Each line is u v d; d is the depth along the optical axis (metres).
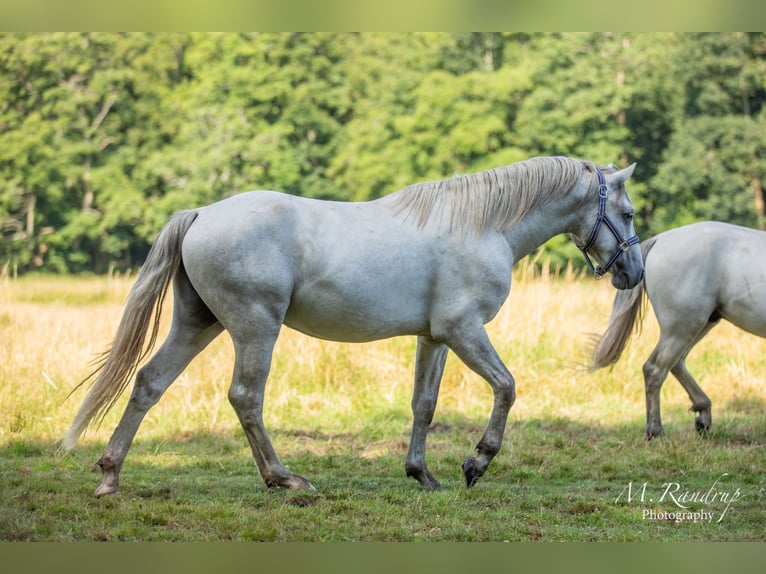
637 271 8.79
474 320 8.09
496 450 8.24
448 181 8.33
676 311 11.02
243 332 7.75
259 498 8.01
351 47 55.38
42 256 53.41
